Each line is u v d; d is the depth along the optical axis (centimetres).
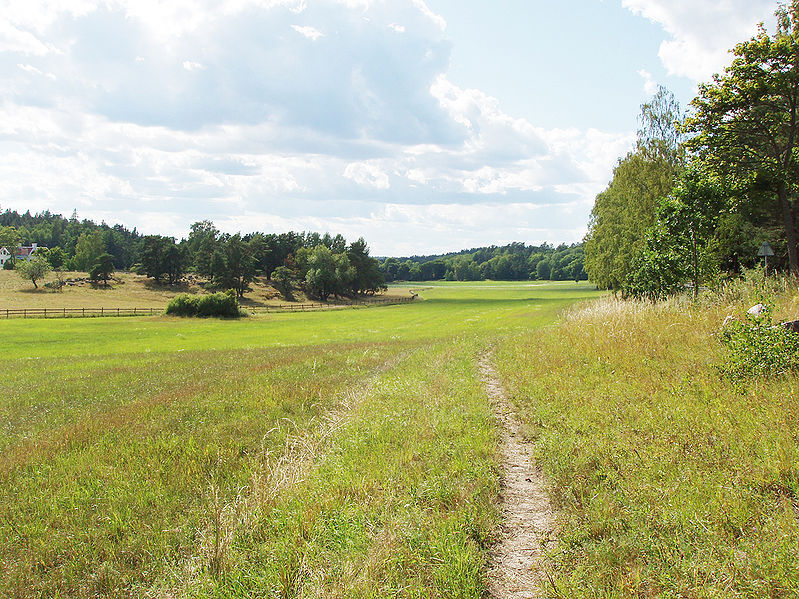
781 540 443
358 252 14512
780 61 2705
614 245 4912
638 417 806
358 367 1961
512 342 2114
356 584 451
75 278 12350
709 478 570
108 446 998
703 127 3022
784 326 971
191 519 666
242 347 3562
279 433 1015
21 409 1406
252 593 475
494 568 487
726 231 2159
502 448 817
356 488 649
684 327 1354
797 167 2758
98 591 550
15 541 648
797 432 633
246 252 12606
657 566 446
